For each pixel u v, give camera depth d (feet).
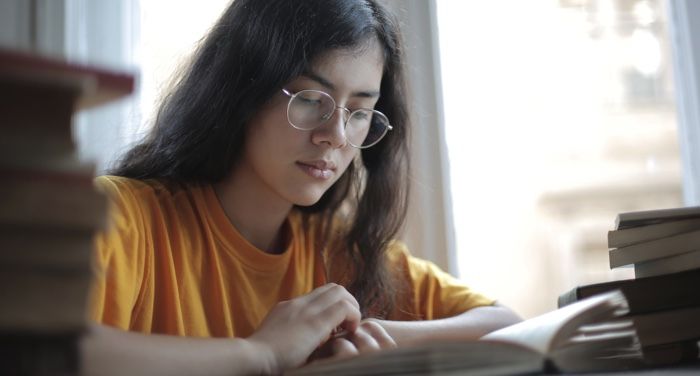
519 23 8.17
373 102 3.43
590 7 8.93
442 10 5.18
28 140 1.44
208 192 3.49
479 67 5.99
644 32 9.42
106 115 4.68
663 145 11.44
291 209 3.83
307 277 3.72
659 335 2.59
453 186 5.07
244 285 3.42
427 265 4.05
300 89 3.25
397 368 1.99
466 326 3.42
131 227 3.02
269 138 3.27
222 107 3.35
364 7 3.44
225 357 2.27
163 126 3.59
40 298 1.41
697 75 4.69
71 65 1.45
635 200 11.49
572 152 11.07
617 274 10.96
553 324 2.21
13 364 1.40
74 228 1.44
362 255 3.86
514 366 2.02
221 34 3.52
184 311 3.19
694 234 2.67
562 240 10.48
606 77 10.43
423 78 4.85
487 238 8.66
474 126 5.81
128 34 5.13
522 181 9.74
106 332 2.11
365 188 3.94
